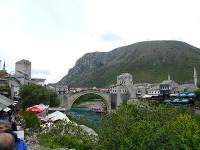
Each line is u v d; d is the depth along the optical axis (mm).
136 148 16438
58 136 29594
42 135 31344
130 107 23109
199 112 75750
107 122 21750
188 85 135250
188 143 16422
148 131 16859
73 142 28422
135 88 170125
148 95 154125
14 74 138375
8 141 4754
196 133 18109
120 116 21016
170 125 17062
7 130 6078
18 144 6602
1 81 97375
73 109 179375
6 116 37500
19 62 157125
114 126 20594
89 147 27641
